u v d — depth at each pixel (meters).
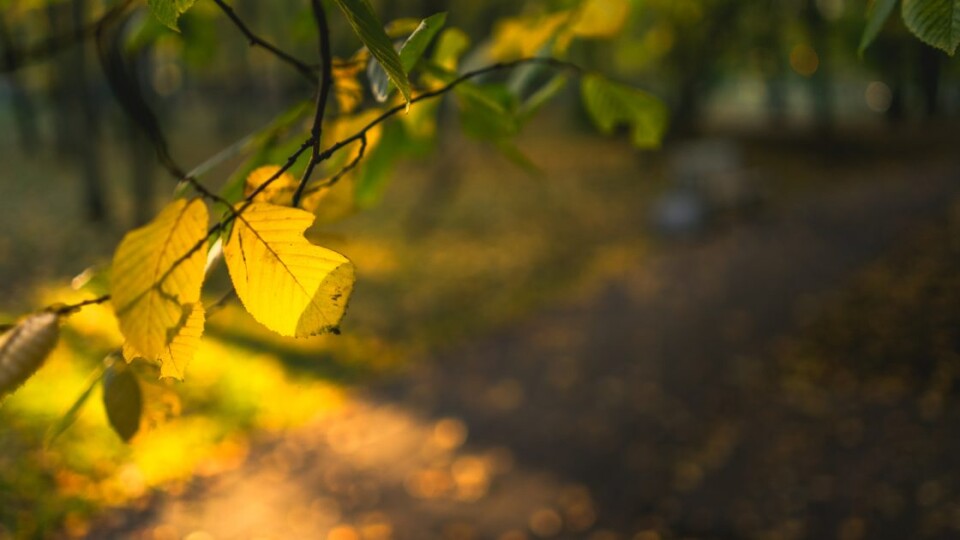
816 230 14.30
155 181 16.83
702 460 6.34
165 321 0.64
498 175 20.52
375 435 6.89
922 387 7.20
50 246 11.58
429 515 5.63
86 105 13.38
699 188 16.53
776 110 29.55
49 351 0.62
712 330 9.52
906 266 10.94
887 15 0.94
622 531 5.43
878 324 8.87
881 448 6.20
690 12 14.34
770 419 6.94
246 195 0.86
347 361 8.62
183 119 27.98
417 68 1.16
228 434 6.53
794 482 5.87
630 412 7.34
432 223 15.31
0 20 1.92
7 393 0.59
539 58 1.25
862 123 30.11
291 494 5.81
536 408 7.52
